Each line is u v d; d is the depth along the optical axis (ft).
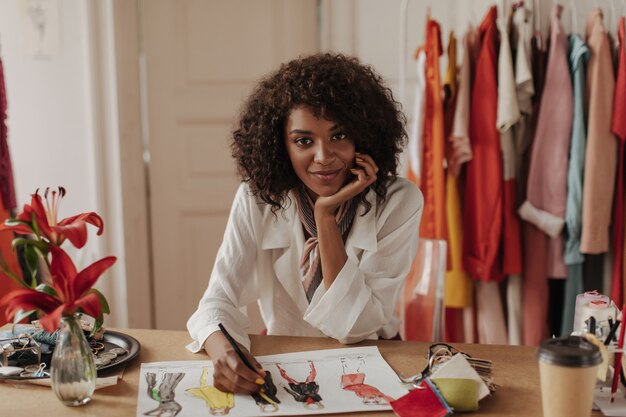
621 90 7.35
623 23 7.41
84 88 9.62
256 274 5.38
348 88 4.72
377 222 5.11
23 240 3.58
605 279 7.90
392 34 10.19
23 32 9.55
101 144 9.75
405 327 6.14
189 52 10.52
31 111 9.70
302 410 3.67
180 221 10.81
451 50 8.02
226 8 10.48
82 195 9.82
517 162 8.07
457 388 3.64
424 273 6.01
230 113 10.65
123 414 3.67
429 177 8.03
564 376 3.22
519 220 8.04
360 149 4.92
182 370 4.22
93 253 9.84
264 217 5.22
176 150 10.68
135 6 10.33
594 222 7.49
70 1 9.47
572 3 7.68
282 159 5.03
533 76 7.92
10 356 4.31
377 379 4.04
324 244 4.77
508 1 8.13
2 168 8.09
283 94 4.74
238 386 3.87
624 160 7.70
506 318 8.34
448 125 8.10
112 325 10.09
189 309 10.98
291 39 10.55
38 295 3.59
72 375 3.69
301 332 5.35
